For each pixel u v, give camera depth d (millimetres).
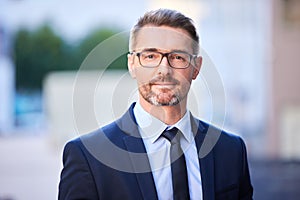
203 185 2082
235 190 2193
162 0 11828
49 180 11555
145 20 2043
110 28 27750
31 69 26391
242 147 2312
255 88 15695
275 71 15383
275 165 12758
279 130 15320
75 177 2018
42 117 23609
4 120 21141
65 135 15273
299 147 15070
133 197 1991
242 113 15523
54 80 15734
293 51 15281
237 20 15812
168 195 2023
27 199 9703
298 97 15266
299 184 10672
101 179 2014
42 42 26719
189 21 2059
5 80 21562
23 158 14609
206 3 15586
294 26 15289
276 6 15266
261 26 15633
